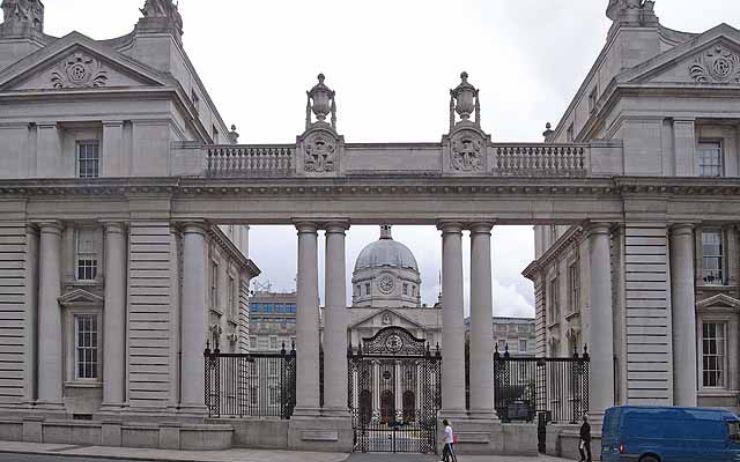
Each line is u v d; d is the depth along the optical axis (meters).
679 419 38.09
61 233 50.56
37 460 38.03
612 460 38.50
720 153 50.59
